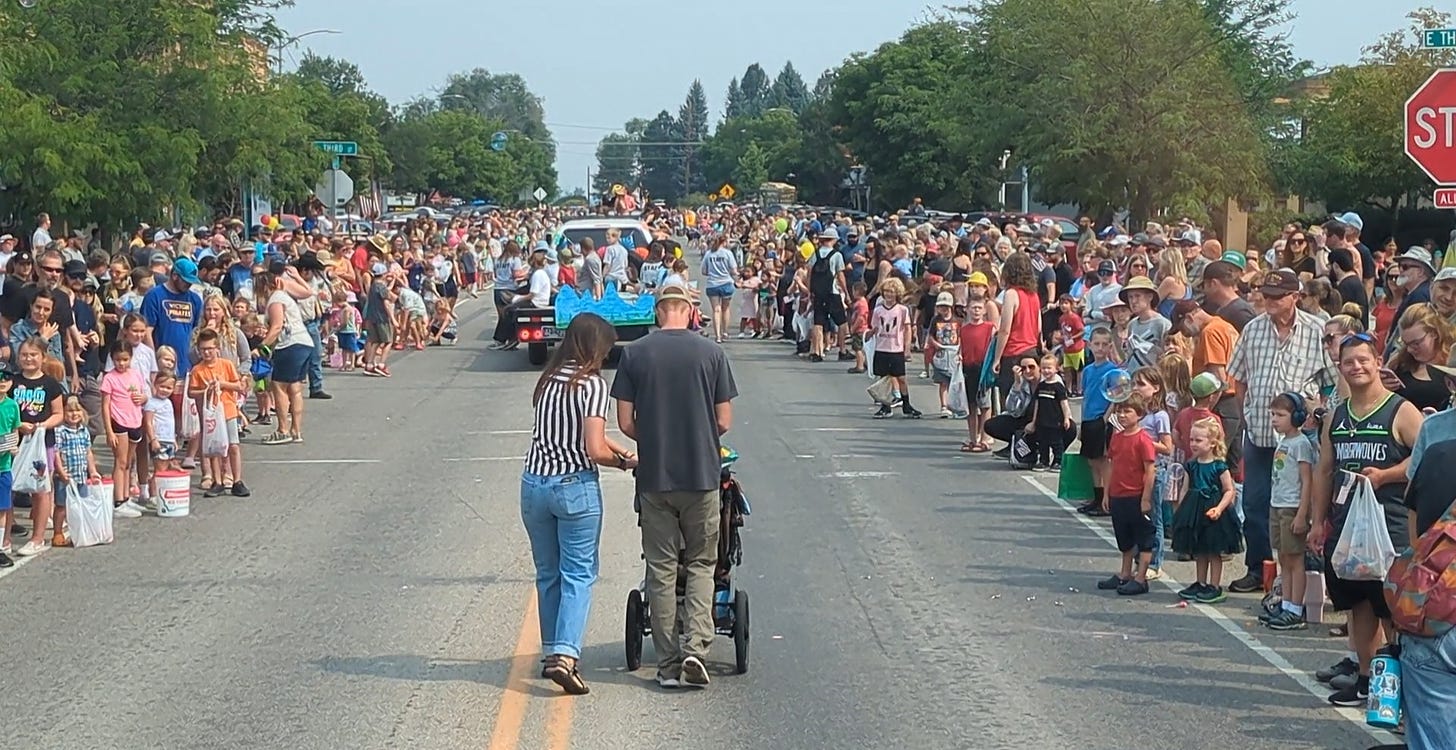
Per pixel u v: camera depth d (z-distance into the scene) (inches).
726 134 7583.7
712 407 308.5
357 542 458.0
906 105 2768.2
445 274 1373.0
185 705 303.4
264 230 1280.8
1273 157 1589.6
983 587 401.1
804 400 789.2
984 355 611.2
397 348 1101.1
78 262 609.6
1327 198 1694.1
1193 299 540.4
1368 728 287.9
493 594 392.8
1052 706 301.7
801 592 395.5
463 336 1210.0
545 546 314.2
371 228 1882.4
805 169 3745.1
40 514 448.5
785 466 587.2
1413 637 237.8
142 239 975.0
